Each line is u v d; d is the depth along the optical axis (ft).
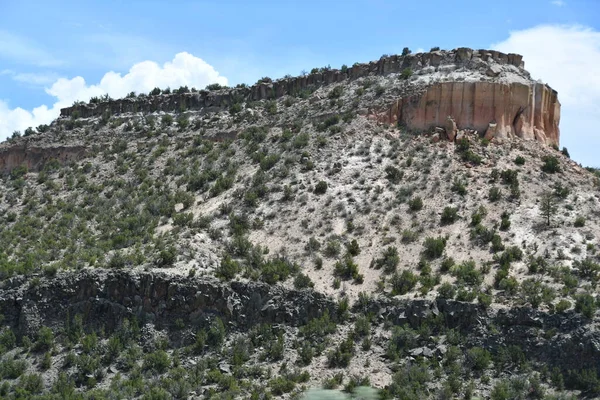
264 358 180.86
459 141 255.91
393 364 172.14
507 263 199.00
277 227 227.81
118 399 167.32
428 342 177.58
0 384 179.52
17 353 191.72
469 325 180.04
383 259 208.85
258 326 190.19
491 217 222.07
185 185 270.26
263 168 261.03
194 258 209.05
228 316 192.13
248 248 215.51
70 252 229.04
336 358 175.52
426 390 161.38
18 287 207.62
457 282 194.08
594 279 188.85
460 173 242.37
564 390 161.58
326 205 234.38
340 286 199.11
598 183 247.50
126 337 189.88
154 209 254.68
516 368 168.66
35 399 168.96
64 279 204.85
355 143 261.85
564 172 249.96
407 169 247.29
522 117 265.54
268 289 195.52
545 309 177.68
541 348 170.91
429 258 207.21
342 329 186.39
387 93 279.49
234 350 183.11
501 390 158.20
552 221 217.77
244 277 200.75
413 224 222.28
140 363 182.39
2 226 268.82
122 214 258.78
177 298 194.18
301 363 177.06
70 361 184.65
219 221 234.58
